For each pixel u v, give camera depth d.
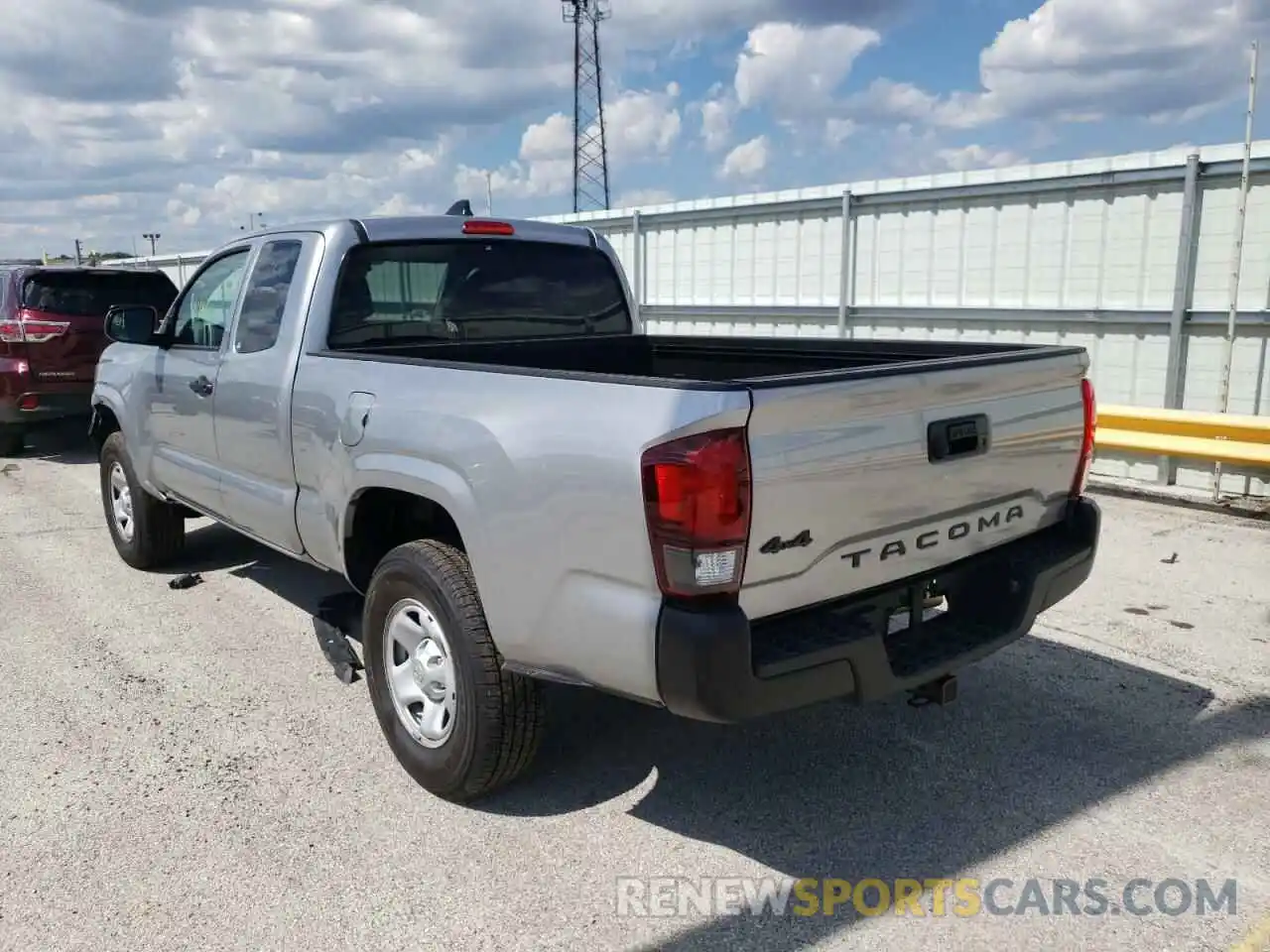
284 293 4.37
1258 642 4.84
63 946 2.76
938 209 9.02
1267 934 2.75
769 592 2.75
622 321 5.38
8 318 9.79
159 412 5.45
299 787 3.59
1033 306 8.53
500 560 3.08
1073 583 3.59
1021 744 3.86
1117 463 8.12
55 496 8.62
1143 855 3.12
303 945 2.76
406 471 3.43
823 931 2.79
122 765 3.77
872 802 3.46
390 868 3.10
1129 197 7.85
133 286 10.38
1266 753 3.76
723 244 10.98
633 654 2.76
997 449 3.32
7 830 3.33
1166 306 7.78
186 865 3.13
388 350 4.34
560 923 2.84
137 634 5.14
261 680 4.54
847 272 9.77
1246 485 7.50
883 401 2.90
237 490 4.70
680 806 3.45
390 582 3.55
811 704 2.83
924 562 3.18
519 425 3.02
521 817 3.39
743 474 2.60
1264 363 7.36
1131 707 4.16
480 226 4.73
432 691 3.47
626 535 2.73
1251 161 7.14
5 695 4.40
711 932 2.79
